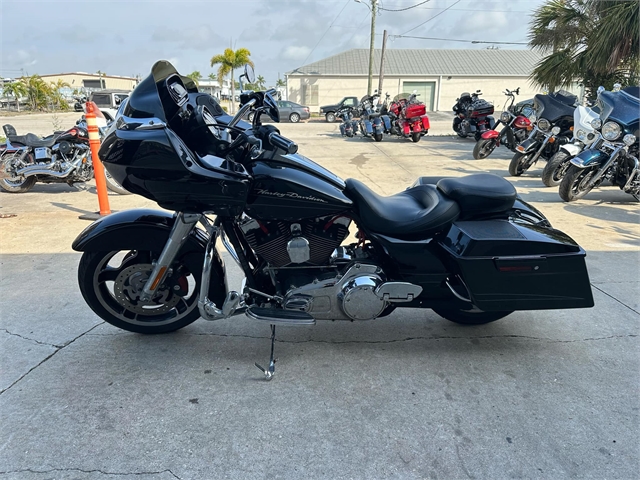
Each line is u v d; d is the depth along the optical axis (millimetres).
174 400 2496
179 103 2545
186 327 3250
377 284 2719
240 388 2609
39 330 3156
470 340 3164
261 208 2549
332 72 38531
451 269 2775
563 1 11430
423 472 2059
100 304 2941
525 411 2459
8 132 7395
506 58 43156
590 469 2084
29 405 2428
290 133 17266
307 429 2305
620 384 2688
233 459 2109
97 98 16688
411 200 3027
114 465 2062
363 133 14648
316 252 2715
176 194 2467
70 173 7043
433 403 2516
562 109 8422
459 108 14906
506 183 2922
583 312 3525
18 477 1983
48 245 4809
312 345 3068
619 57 10141
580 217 5844
